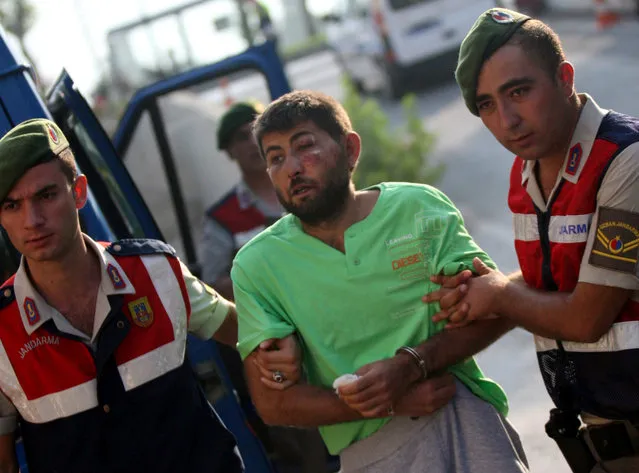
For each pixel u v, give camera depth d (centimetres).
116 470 254
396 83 1616
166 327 262
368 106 1036
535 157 257
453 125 1362
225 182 544
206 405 272
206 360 355
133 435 256
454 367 277
